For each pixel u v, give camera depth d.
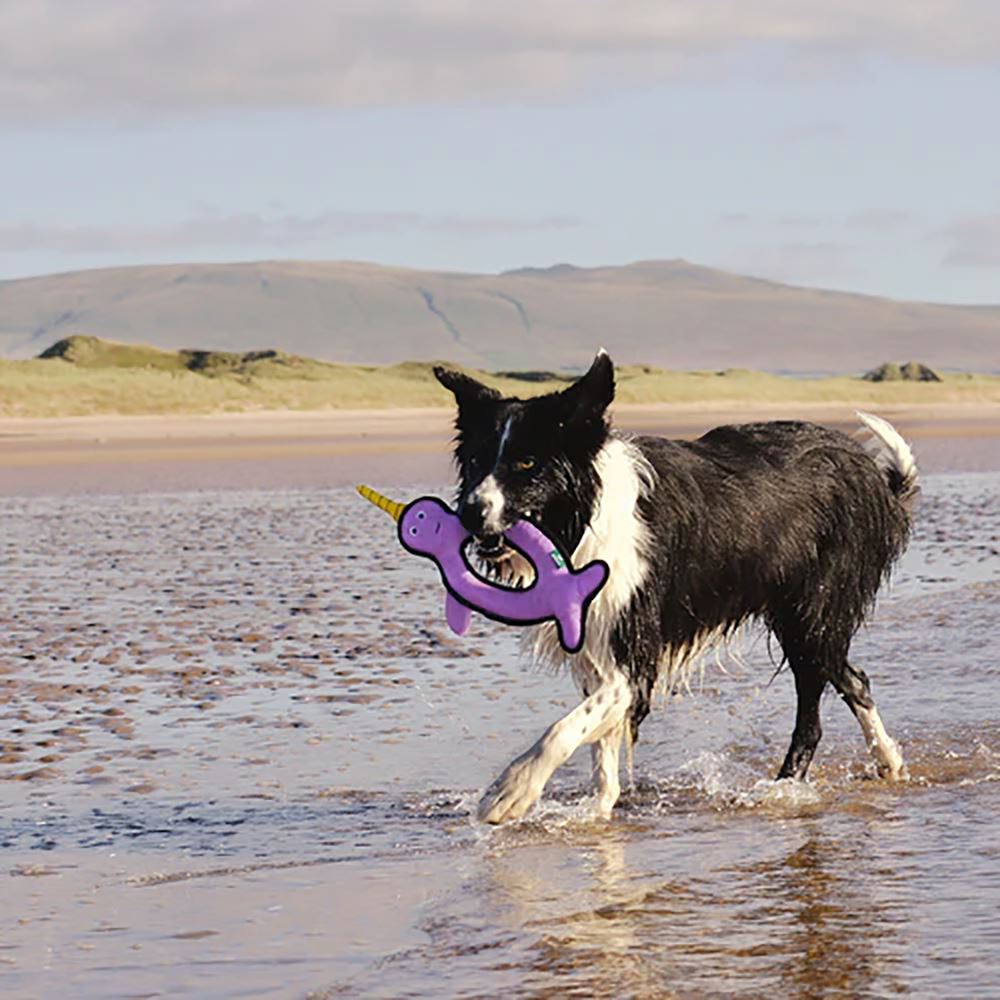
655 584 8.79
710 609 9.27
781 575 9.55
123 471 39.34
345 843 7.87
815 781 9.34
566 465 8.47
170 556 20.56
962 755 9.73
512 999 5.43
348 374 118.81
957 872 6.91
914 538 21.80
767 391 118.31
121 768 9.42
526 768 8.41
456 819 8.38
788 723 10.86
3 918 6.59
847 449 10.06
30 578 18.34
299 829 8.15
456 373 8.92
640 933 6.16
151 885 7.11
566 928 6.25
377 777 9.27
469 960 5.87
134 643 13.77
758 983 5.53
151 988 5.64
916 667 12.41
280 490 32.44
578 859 7.46
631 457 8.90
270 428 64.81
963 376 154.38
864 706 9.60
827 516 9.75
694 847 7.64
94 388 87.00
